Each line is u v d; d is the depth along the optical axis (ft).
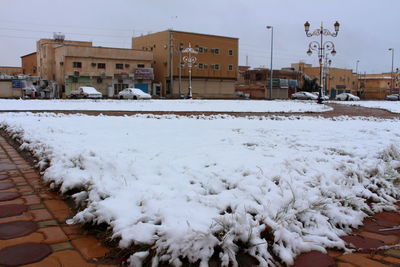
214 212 9.62
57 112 48.37
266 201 10.24
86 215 10.14
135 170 13.12
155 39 184.14
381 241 9.98
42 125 27.99
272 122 36.04
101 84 161.07
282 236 8.97
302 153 17.15
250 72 226.58
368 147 19.89
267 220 9.22
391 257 8.99
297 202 10.54
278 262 8.48
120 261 8.38
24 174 15.92
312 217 10.31
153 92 174.91
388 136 25.31
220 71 193.16
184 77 181.98
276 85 205.57
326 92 220.23
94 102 81.15
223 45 192.95
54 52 169.27
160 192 10.92
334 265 8.50
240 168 13.39
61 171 13.89
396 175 15.28
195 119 38.68
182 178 12.26
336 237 9.68
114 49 162.91
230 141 20.85
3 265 8.11
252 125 32.07
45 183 14.30
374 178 14.67
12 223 10.46
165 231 8.38
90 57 157.58
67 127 26.94
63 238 9.55
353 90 272.72
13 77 156.04
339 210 11.21
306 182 12.37
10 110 50.34
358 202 12.13
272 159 15.23
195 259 8.08
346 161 16.19
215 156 15.76
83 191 11.91
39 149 18.63
